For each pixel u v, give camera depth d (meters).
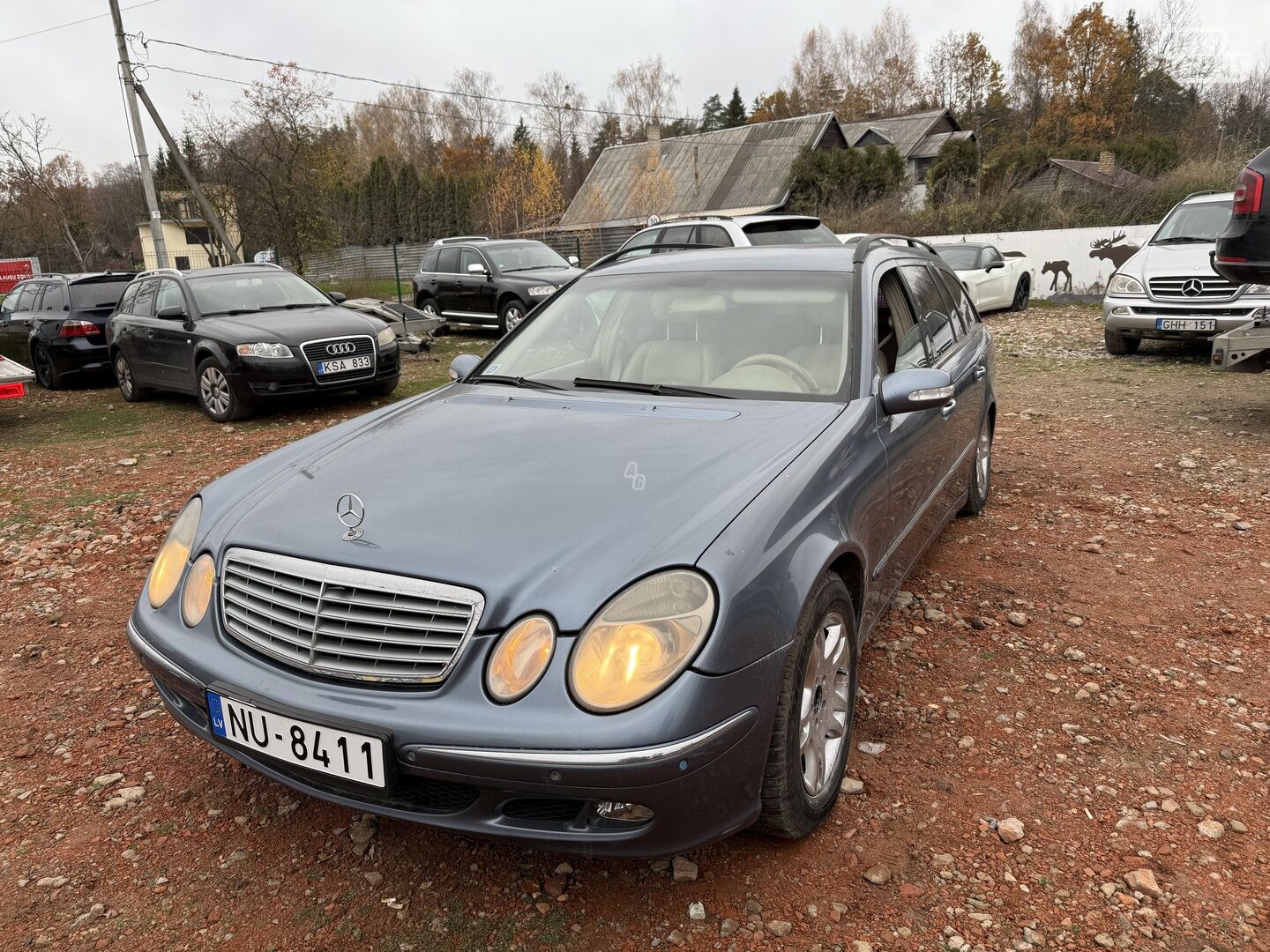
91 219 45.06
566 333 3.61
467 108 73.31
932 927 2.11
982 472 5.13
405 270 29.06
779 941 2.07
